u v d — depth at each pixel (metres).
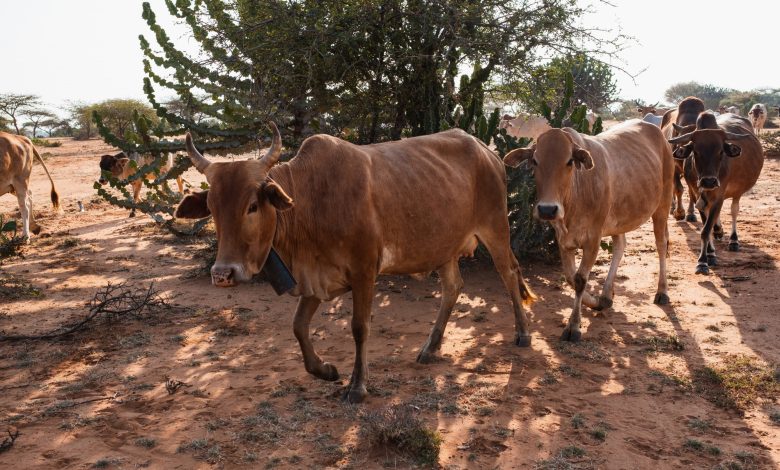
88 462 4.34
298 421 4.85
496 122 9.09
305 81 9.29
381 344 6.58
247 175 4.36
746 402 5.12
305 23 8.96
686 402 5.16
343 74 8.93
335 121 9.78
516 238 9.05
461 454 4.40
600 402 5.17
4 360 6.25
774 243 10.37
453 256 5.98
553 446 4.49
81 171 25.98
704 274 8.86
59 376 5.84
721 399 5.16
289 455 4.39
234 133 9.20
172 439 4.63
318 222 4.88
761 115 32.56
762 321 6.95
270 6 8.99
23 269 9.97
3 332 7.04
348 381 5.59
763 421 4.84
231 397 5.31
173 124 9.55
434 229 5.48
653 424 4.81
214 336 6.84
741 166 9.50
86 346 6.59
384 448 4.43
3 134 11.88
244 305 7.97
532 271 9.29
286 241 4.79
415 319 7.39
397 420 4.49
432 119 9.52
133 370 5.94
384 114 9.91
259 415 4.95
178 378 5.73
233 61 9.12
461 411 5.00
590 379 5.62
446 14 8.87
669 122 13.66
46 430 4.78
